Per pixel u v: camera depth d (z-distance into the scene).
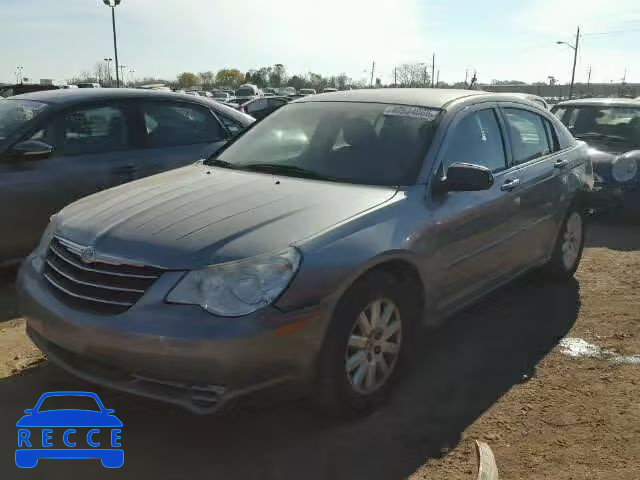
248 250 2.90
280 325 2.79
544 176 4.91
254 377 2.78
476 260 4.08
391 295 3.34
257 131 4.69
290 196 3.46
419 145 3.91
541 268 5.46
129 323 2.80
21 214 5.14
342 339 3.04
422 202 3.62
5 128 5.39
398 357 3.48
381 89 4.89
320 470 2.91
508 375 3.89
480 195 4.08
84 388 3.57
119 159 5.70
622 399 3.61
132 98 5.98
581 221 5.70
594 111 9.27
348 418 3.24
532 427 3.30
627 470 2.95
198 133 6.39
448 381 3.79
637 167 7.74
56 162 5.35
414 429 3.25
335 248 3.04
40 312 3.13
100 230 3.17
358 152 4.00
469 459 3.01
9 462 2.94
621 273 6.02
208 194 3.53
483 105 4.49
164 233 3.04
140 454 3.02
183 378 2.75
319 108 4.57
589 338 4.48
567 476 2.90
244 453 3.04
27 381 3.67
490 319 4.82
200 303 2.78
